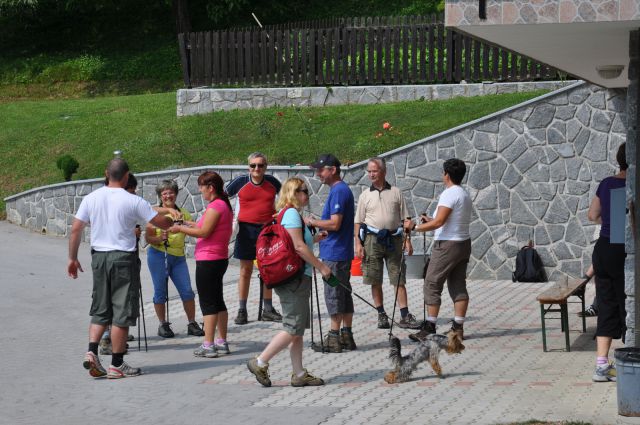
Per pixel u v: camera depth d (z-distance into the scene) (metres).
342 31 34.25
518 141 26.12
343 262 17.45
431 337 15.38
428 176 26.77
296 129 31.69
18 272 25.88
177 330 19.81
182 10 54.50
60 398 14.33
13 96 52.00
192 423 12.92
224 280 26.00
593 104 25.67
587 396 13.73
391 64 33.75
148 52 54.81
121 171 15.70
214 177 17.08
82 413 13.50
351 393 14.41
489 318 20.70
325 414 13.19
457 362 16.50
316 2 57.38
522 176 26.16
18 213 32.59
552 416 12.60
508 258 26.30
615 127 25.58
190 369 16.19
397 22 34.06
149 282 25.80
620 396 12.57
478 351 17.39
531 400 13.57
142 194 29.72
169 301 23.23
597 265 14.66
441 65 33.09
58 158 34.28
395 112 31.31
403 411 13.19
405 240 18.95
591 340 18.20
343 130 30.73
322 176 17.53
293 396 14.30
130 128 35.28
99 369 15.52
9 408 13.79
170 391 14.70
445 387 14.62
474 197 26.47
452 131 26.52
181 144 32.31
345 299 17.44
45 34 58.72
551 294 17.22
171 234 18.67
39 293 23.42
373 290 19.77
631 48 13.91
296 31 34.66
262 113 33.41
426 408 13.32
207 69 35.66
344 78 34.19
